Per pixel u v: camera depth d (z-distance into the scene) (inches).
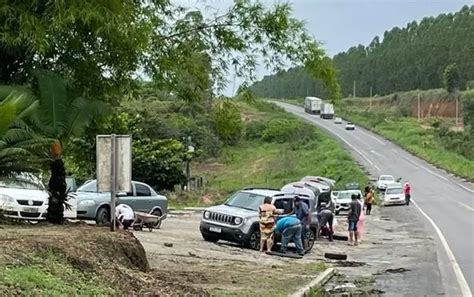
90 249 461.4
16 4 549.6
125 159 554.3
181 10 663.1
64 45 607.8
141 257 517.3
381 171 3253.0
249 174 2992.1
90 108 647.1
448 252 962.1
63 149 681.0
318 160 3383.4
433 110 6102.4
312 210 1093.1
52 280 367.2
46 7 549.6
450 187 2778.1
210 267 672.4
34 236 470.0
